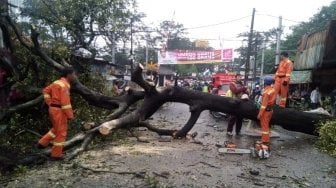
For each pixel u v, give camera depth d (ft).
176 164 24.95
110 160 25.43
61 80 24.72
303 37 65.57
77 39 48.01
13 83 32.83
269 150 28.68
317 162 27.02
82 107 36.91
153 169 23.52
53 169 23.22
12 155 25.58
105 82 46.78
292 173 24.07
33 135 31.04
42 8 46.62
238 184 21.38
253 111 34.14
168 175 22.40
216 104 34.19
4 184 20.74
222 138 35.45
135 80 31.81
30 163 24.21
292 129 36.27
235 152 28.78
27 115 32.83
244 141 34.04
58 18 45.06
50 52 38.40
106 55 132.26
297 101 64.49
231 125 37.04
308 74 64.49
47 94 24.66
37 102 30.53
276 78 36.81
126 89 33.71
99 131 28.55
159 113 59.11
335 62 51.44
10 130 29.78
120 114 32.48
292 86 81.56
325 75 60.59
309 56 59.21
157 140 33.09
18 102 33.50
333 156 28.91
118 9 47.78
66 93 24.50
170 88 33.88
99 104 33.78
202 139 34.60
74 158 25.66
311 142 35.01
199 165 25.02
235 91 38.65
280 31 88.28
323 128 32.65
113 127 29.37
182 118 51.93
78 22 46.70
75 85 32.32
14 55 34.68
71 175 22.13
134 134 34.94
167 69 166.40
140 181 21.26
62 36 48.01
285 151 30.60
